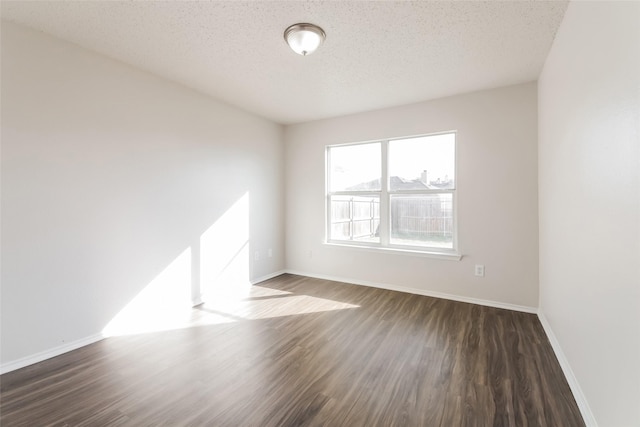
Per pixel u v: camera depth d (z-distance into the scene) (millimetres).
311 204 4430
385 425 1508
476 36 2182
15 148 1992
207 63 2611
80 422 1528
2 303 1949
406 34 2152
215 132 3463
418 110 3561
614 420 1223
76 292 2301
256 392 1777
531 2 1812
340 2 1809
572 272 1802
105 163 2467
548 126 2445
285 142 4629
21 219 2021
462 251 3338
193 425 1513
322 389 1803
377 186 3975
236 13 1920
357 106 3723
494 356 2160
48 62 2141
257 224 4133
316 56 2482
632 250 1071
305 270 4523
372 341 2416
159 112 2867
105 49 2367
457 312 3018
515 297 3082
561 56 2021
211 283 3459
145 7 1857
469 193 3281
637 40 1015
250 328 2674
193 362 2109
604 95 1309
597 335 1407
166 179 2941
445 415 1572
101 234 2447
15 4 1807
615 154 1205
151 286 2818
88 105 2359
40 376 1930
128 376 1939
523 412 1588
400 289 3750
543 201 2703
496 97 3123
